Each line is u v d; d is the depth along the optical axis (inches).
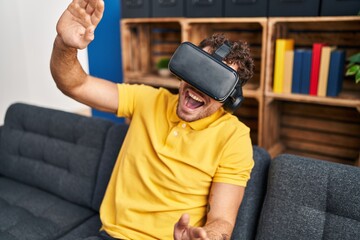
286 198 41.6
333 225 38.5
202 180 40.9
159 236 41.5
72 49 37.7
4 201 61.6
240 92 40.8
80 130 62.7
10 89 115.2
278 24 76.7
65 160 63.4
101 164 58.5
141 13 91.8
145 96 46.8
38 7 116.7
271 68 76.9
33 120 69.3
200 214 41.7
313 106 86.9
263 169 47.7
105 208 46.4
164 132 44.1
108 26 112.3
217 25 93.2
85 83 44.3
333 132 85.7
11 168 70.1
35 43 119.2
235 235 44.6
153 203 42.4
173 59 37.9
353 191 38.1
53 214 57.8
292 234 40.0
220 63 36.8
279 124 91.6
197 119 41.6
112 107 46.9
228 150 40.3
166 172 41.6
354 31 76.3
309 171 41.2
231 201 39.5
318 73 72.6
